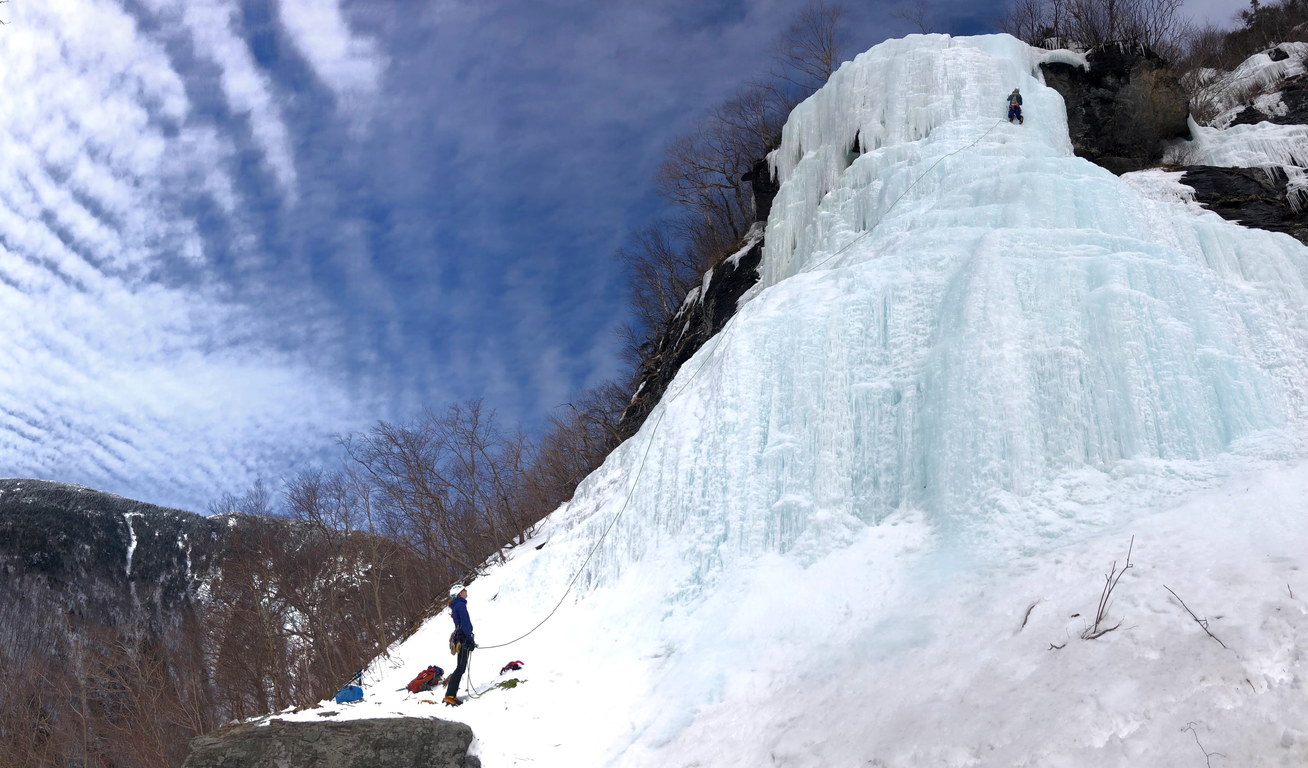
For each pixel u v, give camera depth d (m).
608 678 13.88
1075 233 15.57
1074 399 13.23
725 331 19.14
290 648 31.17
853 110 24.47
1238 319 14.17
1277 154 22.66
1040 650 10.02
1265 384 13.09
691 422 16.84
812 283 17.72
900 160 21.62
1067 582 10.98
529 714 13.17
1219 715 7.88
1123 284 13.92
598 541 17.62
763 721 11.30
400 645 18.83
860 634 12.07
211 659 32.34
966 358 13.86
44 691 32.84
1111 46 24.95
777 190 30.39
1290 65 29.19
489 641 16.72
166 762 28.08
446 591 23.62
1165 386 13.02
